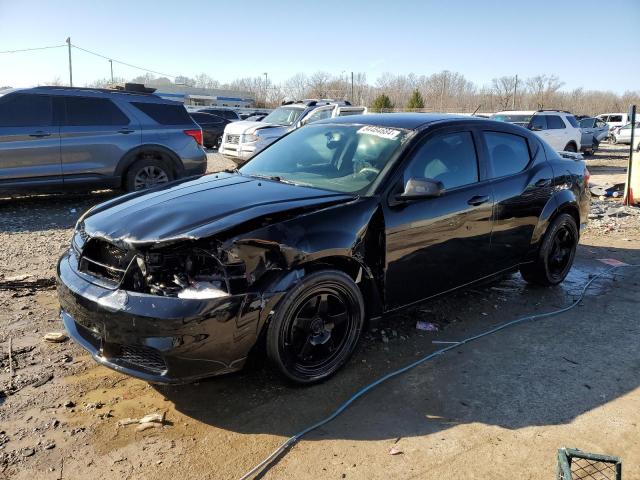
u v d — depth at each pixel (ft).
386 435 9.75
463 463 9.07
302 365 11.00
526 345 13.53
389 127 13.88
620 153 85.20
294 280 10.27
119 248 10.11
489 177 14.67
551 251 17.38
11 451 9.02
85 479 8.47
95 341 10.45
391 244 12.03
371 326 12.48
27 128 26.78
